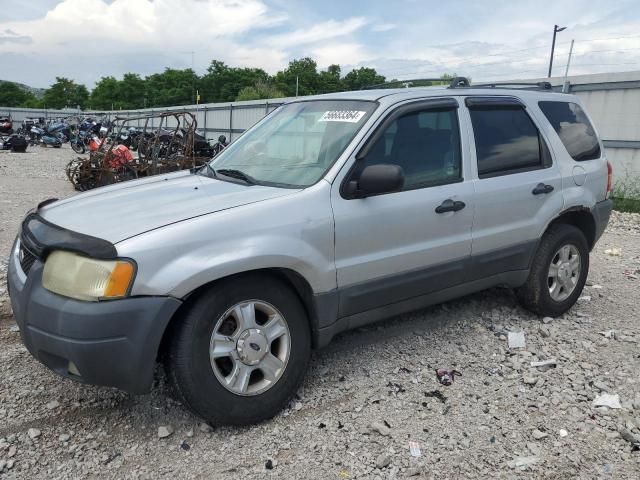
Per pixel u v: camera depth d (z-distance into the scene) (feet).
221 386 9.91
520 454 9.84
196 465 9.39
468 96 13.83
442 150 12.94
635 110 40.22
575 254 15.98
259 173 12.30
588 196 15.84
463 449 9.94
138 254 9.02
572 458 9.72
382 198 11.65
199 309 9.59
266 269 10.46
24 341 9.79
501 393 11.82
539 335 14.74
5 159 67.56
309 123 12.98
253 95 222.89
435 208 12.41
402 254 12.02
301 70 282.77
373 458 9.62
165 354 9.82
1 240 23.53
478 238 13.41
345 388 11.84
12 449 9.54
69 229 9.81
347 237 11.11
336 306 11.27
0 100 371.35
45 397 11.22
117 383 9.21
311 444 9.96
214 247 9.57
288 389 10.75
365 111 12.21
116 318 8.84
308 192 10.84
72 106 386.52
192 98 328.29
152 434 10.18
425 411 11.07
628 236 29.04
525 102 15.14
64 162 65.87
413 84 16.21
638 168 40.50
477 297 17.29
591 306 17.20
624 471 9.44
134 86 361.10
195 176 13.30
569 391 11.91
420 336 14.48
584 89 43.34
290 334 10.71
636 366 13.12
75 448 9.69
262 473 9.23
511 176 14.06
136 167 39.37
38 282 9.47
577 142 16.17
